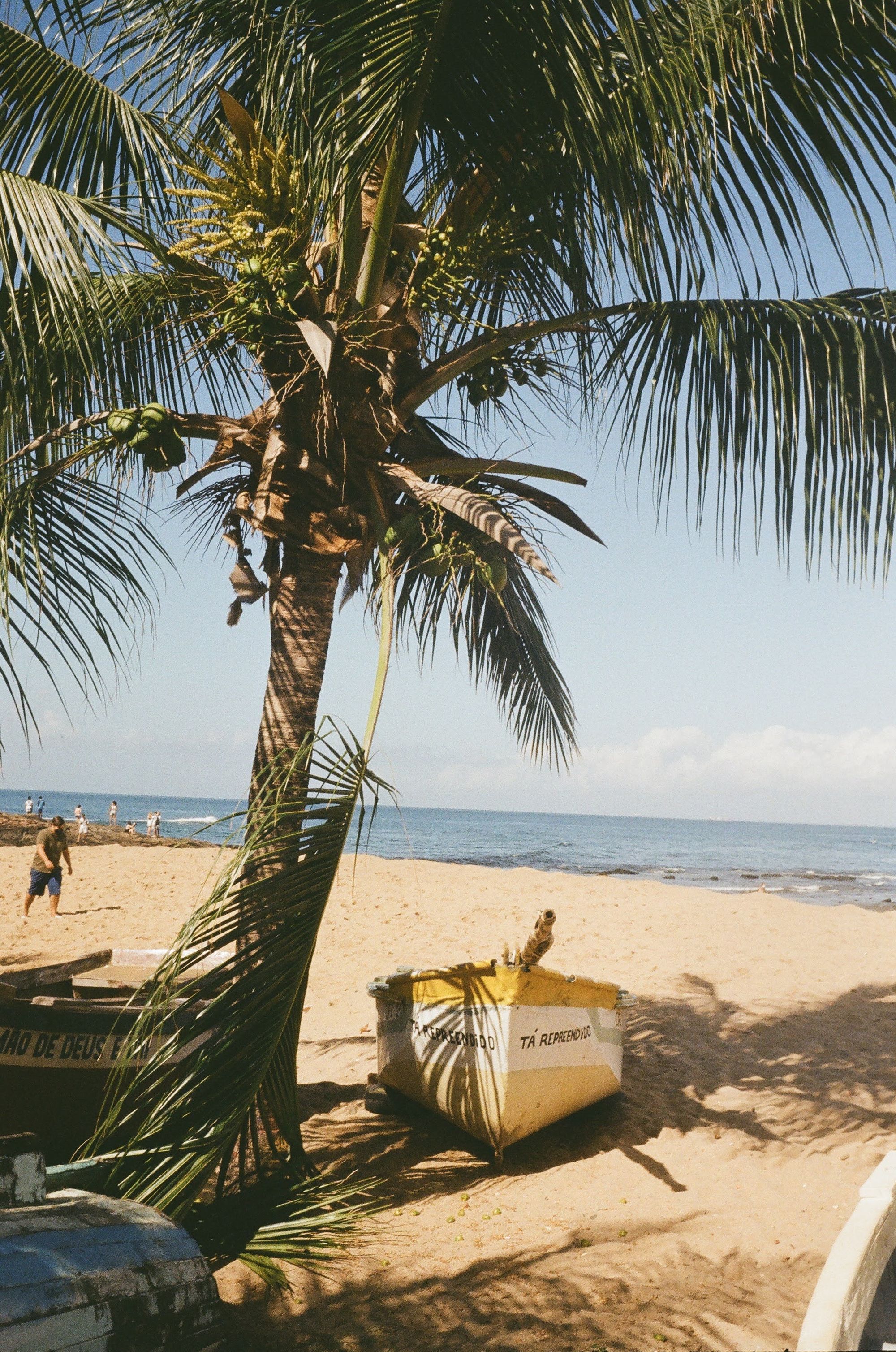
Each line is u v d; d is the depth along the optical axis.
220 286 5.71
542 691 8.87
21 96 5.29
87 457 5.93
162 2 5.40
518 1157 6.26
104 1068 5.25
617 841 96.19
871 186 4.93
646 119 5.30
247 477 6.59
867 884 44.47
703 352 6.28
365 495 5.88
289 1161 4.68
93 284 5.61
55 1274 3.10
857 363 5.93
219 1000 4.16
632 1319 4.16
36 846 15.92
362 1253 4.85
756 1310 4.25
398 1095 6.92
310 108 4.99
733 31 4.73
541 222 5.90
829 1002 10.24
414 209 6.23
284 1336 4.11
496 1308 4.28
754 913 16.66
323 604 5.99
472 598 8.15
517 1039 5.75
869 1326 2.43
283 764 5.68
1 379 5.32
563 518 6.27
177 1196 3.98
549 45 4.66
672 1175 5.86
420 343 6.27
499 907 16.84
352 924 15.10
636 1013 9.74
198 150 5.60
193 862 24.53
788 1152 6.21
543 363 6.67
